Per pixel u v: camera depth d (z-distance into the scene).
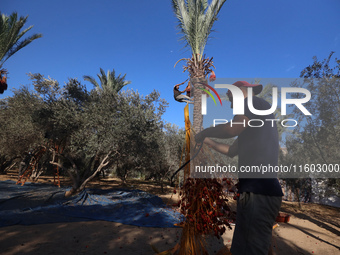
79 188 10.66
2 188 11.96
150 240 5.18
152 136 10.63
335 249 5.53
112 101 10.78
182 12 9.16
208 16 8.84
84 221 6.67
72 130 10.68
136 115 10.40
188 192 2.06
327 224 8.57
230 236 5.25
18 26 14.45
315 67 7.09
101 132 10.24
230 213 1.96
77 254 4.12
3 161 20.83
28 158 14.80
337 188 9.18
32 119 11.62
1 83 11.85
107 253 4.28
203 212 1.97
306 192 13.45
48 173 22.83
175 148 15.85
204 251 2.18
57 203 8.87
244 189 1.66
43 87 11.10
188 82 2.05
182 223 2.22
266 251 1.59
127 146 10.23
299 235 6.46
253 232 1.60
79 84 11.22
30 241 4.64
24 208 7.50
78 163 16.58
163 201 11.42
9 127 12.13
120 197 11.16
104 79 21.08
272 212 1.61
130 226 6.40
